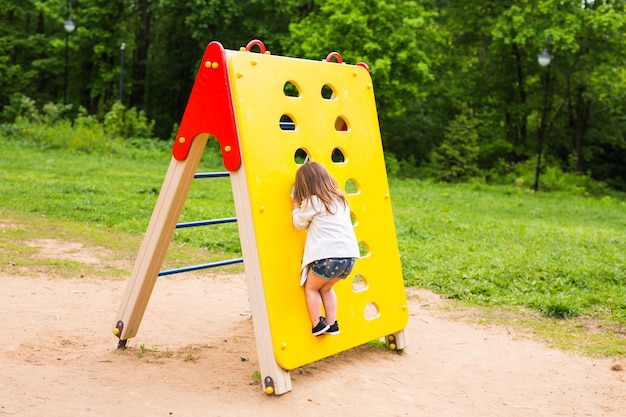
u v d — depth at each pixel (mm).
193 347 5422
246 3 30938
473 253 9977
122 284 7441
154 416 3959
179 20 35500
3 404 3938
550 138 32594
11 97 33719
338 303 5031
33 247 8922
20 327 5613
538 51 27234
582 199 23188
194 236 10219
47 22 39375
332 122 5164
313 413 4191
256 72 4613
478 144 30328
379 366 5211
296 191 4625
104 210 12023
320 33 25406
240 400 4324
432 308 7184
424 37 26781
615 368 5379
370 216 5422
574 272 8828
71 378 4496
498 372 5223
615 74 27766
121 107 28047
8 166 17578
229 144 4461
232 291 7516
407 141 32562
